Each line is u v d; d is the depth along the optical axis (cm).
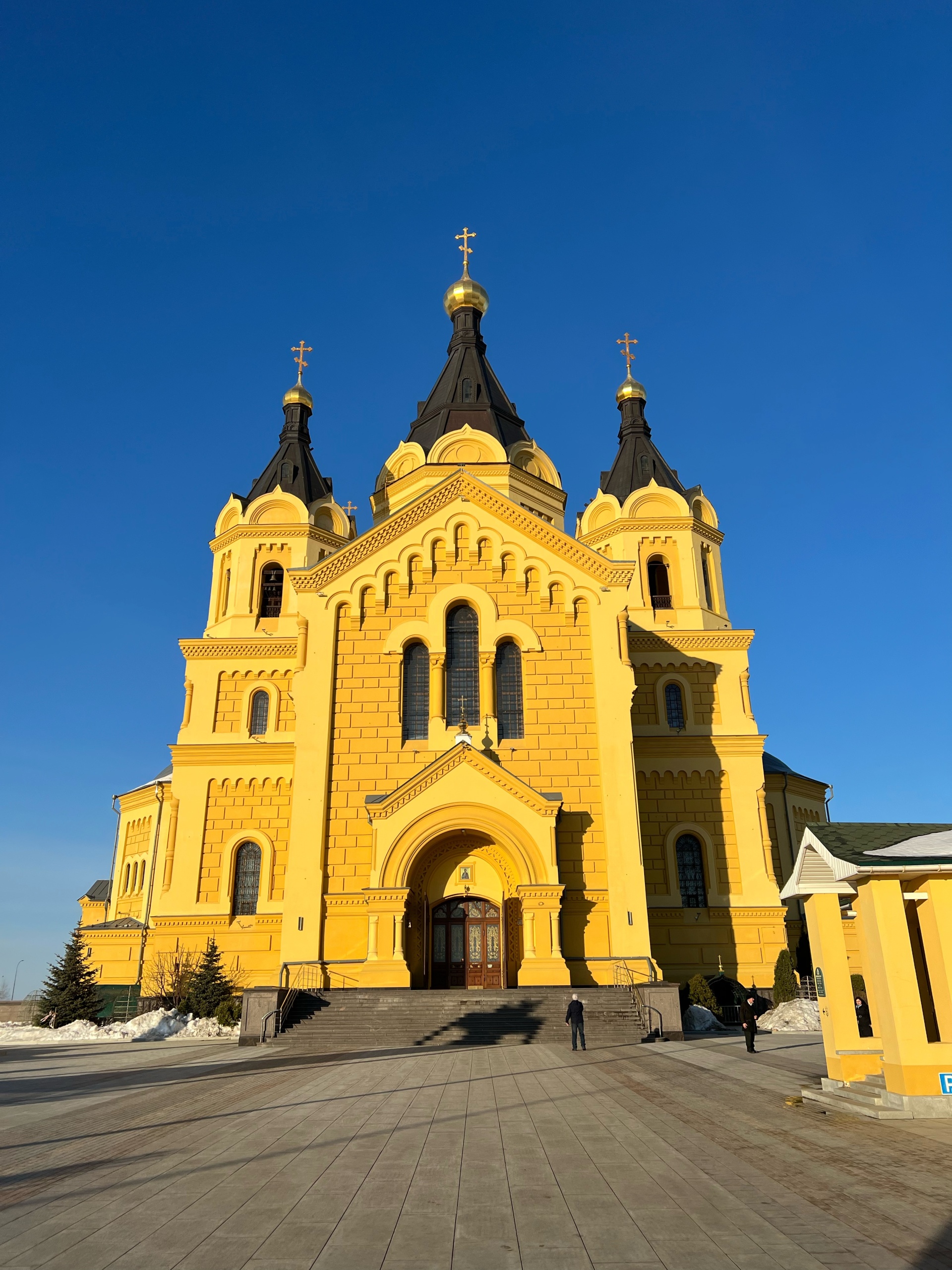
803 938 4531
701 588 4562
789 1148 1201
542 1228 882
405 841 3153
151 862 4912
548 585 3606
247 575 4616
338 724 3434
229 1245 848
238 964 3906
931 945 1491
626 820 3266
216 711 4316
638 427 5144
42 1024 3766
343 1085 1858
